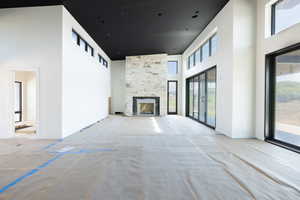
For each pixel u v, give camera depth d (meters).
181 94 9.36
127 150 3.25
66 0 3.91
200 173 2.29
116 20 5.00
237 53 4.07
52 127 4.16
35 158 2.83
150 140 4.00
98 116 7.09
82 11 4.43
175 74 9.45
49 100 4.14
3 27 4.16
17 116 6.50
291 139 3.33
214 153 3.08
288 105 3.39
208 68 5.65
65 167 2.47
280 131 3.59
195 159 2.79
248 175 2.22
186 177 2.17
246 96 4.11
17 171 2.34
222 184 2.00
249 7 4.04
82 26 5.34
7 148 3.38
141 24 5.33
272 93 3.75
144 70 9.04
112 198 1.73
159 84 8.98
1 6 4.07
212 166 2.51
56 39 4.11
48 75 4.13
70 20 4.54
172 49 8.23
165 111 8.97
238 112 4.13
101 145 3.58
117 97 9.89
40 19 4.11
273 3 3.67
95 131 5.02
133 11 4.52
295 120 3.23
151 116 8.77
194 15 4.84
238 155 2.96
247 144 3.62
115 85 9.86
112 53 8.52
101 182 2.04
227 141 3.88
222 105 4.64
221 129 4.73
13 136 4.31
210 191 1.86
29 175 2.22
